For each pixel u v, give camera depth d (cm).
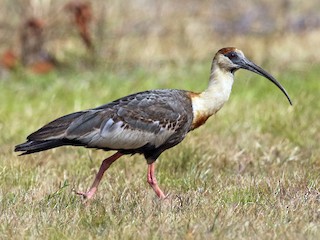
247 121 1845
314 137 1730
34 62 2639
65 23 2695
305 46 2805
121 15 2786
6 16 2764
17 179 1380
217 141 1680
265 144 1664
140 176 1428
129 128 1265
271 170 1465
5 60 2588
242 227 1074
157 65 2630
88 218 1137
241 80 2294
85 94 2186
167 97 1306
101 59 2634
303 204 1187
